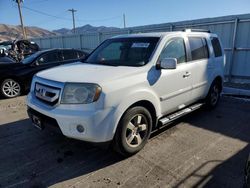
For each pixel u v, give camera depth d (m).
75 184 2.89
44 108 3.24
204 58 4.99
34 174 3.10
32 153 3.64
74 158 3.48
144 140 3.62
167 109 4.04
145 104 3.62
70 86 3.06
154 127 3.88
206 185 2.84
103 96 2.97
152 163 3.32
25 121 5.07
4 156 3.56
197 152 3.62
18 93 7.53
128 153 3.41
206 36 5.19
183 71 4.22
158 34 4.17
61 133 3.13
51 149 3.76
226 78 8.82
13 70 7.34
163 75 3.77
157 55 3.78
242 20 8.02
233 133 4.35
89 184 2.88
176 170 3.15
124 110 3.18
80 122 2.94
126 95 3.19
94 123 2.93
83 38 16.62
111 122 3.04
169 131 4.41
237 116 5.29
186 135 4.24
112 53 4.32
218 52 5.57
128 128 3.33
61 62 8.27
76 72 3.49
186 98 4.49
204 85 5.03
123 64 3.85
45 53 8.03
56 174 3.10
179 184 2.86
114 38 4.74
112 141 3.22
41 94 3.40
